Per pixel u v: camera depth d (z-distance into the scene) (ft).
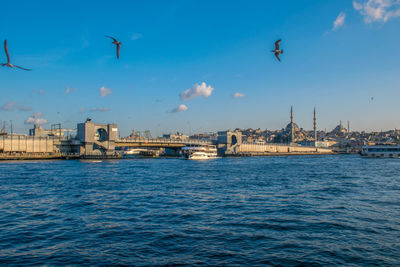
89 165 368.48
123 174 246.27
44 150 510.17
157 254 66.80
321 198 131.95
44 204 120.98
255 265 60.59
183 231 83.66
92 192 150.41
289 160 549.95
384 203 120.26
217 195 141.08
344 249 69.26
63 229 86.33
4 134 485.97
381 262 61.87
